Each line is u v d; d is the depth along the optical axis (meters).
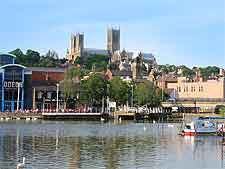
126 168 80.69
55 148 104.69
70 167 80.62
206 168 83.12
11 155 92.81
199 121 144.38
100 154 95.81
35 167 80.00
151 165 84.06
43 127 169.50
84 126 178.50
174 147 110.12
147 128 169.12
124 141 121.56
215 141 125.69
